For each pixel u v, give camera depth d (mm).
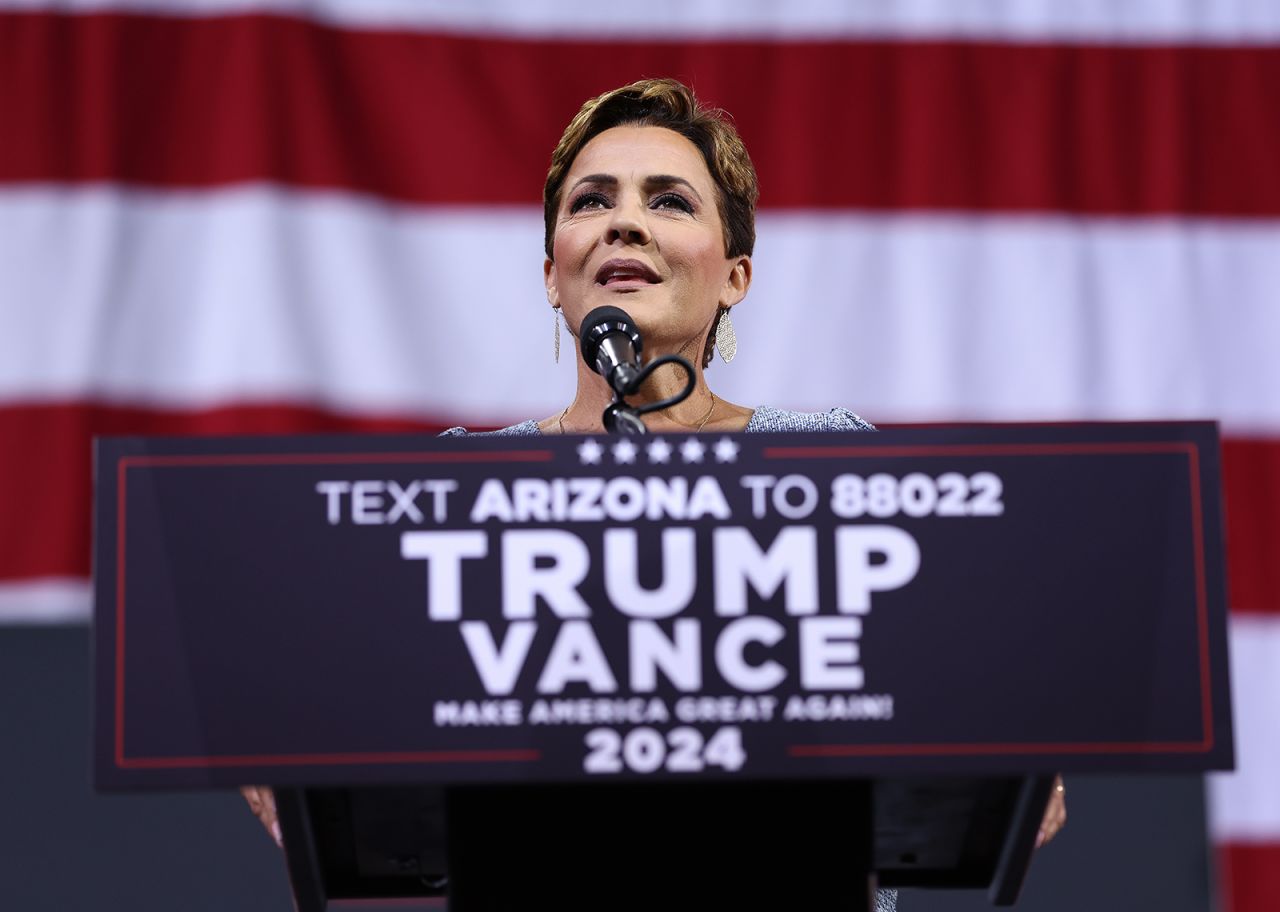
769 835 5727
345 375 16984
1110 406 17484
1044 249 17594
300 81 17406
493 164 17484
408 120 17500
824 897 5699
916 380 17297
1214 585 5590
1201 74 18031
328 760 5418
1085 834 10445
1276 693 17031
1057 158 17781
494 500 5547
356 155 17375
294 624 5492
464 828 5738
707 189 9039
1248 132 17953
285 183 17234
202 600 5500
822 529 5566
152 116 17328
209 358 16969
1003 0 18031
